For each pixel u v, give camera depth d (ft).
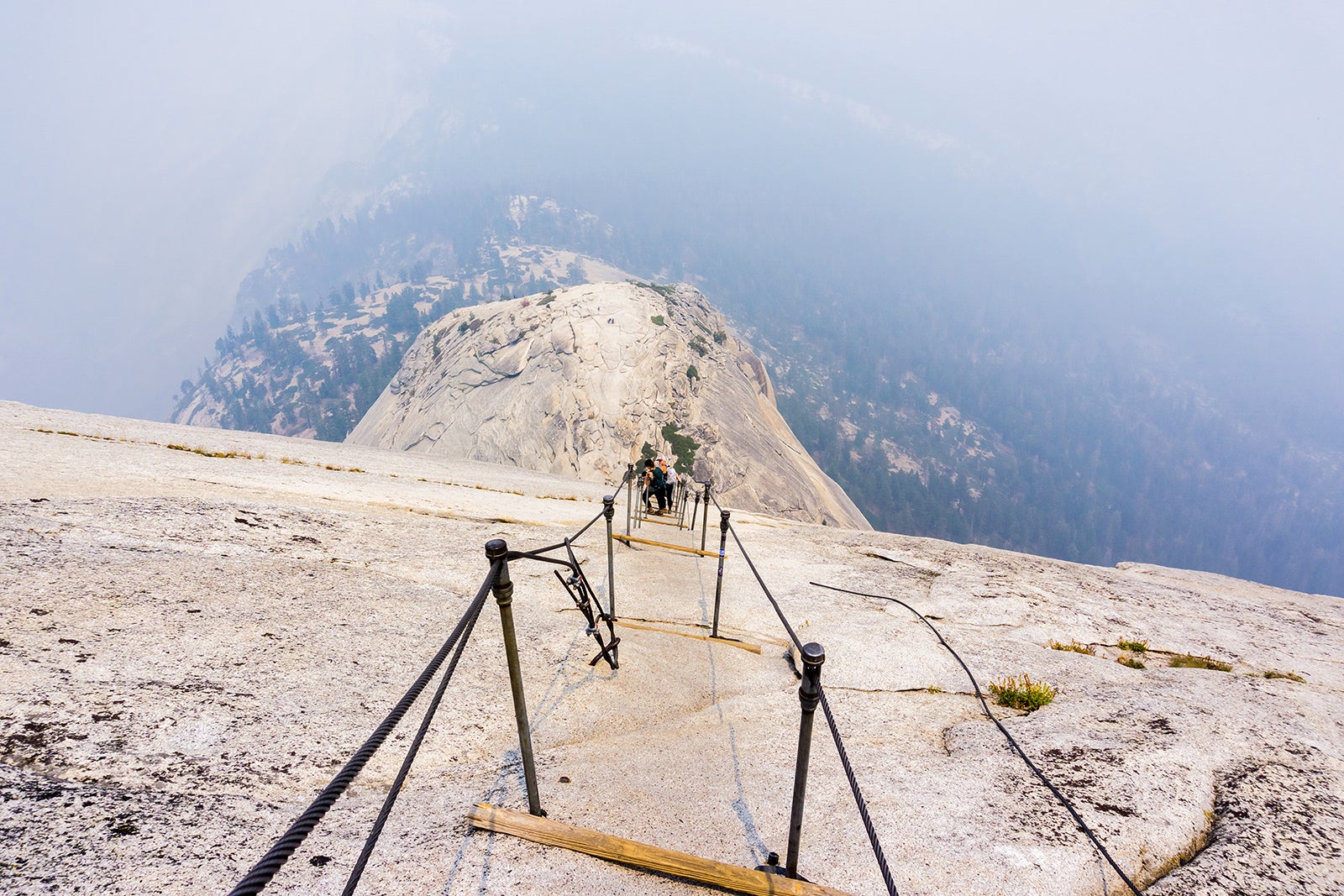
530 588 27.50
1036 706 20.31
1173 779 15.02
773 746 17.01
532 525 40.70
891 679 22.43
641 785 14.16
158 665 14.82
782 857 11.93
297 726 13.97
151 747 11.97
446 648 9.54
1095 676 23.53
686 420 398.83
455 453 393.70
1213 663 27.35
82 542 20.90
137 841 9.53
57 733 11.60
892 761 16.29
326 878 9.64
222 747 12.59
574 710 17.78
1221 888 11.50
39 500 23.58
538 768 14.38
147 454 40.14
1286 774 15.44
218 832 10.19
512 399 398.21
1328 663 28.84
